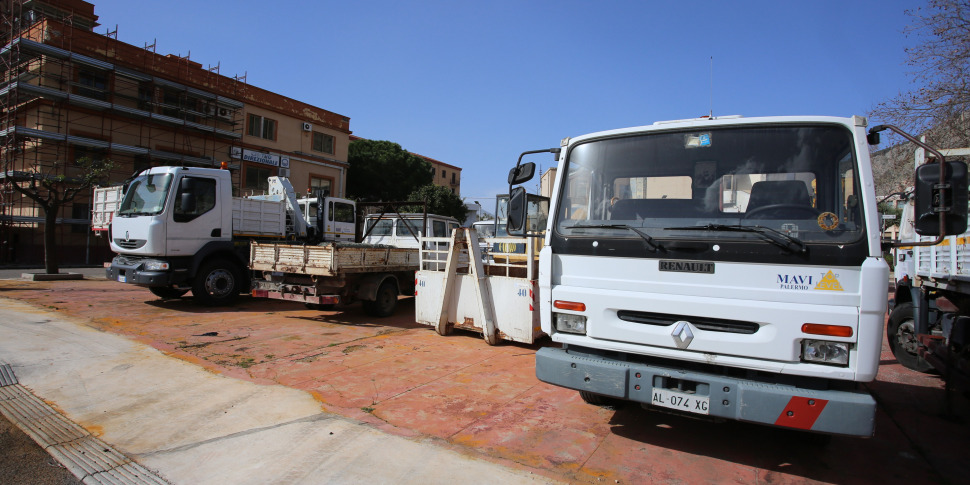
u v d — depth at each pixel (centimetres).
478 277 752
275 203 1191
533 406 489
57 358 616
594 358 387
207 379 552
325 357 659
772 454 395
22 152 2055
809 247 326
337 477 345
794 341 324
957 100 877
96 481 338
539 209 606
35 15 2347
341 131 3400
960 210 297
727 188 365
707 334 345
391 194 3778
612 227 387
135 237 985
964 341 461
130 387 524
